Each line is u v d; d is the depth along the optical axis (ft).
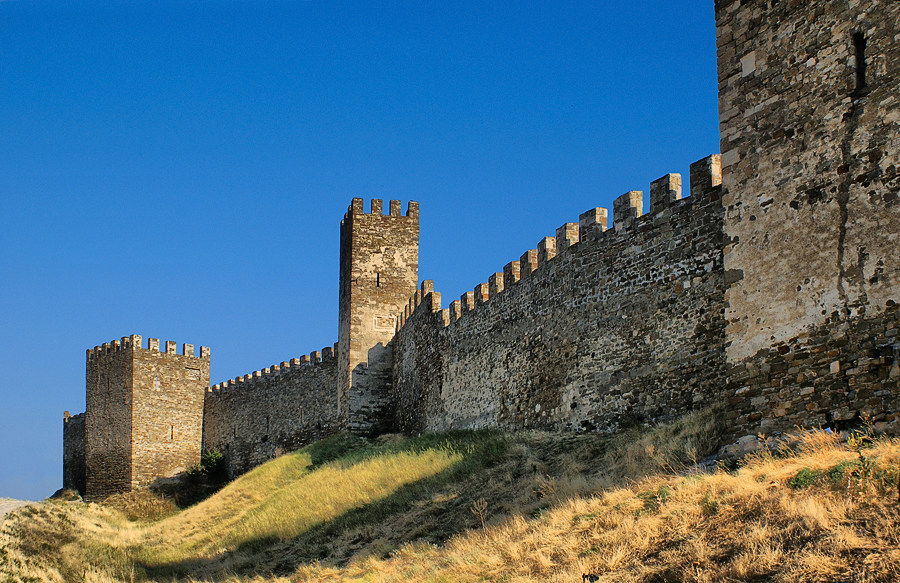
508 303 126.93
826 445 54.95
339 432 182.19
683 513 52.85
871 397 56.49
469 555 65.87
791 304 62.03
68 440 248.11
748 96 67.67
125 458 223.10
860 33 61.26
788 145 64.28
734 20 69.72
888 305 56.70
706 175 92.32
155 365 230.68
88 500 224.53
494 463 100.53
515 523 69.31
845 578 39.88
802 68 64.39
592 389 102.73
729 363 65.36
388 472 116.26
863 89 60.39
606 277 103.40
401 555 79.87
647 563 49.16
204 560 109.09
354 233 188.03
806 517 45.29
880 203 58.13
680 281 92.99
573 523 61.16
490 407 128.36
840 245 59.88
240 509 146.41
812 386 59.82
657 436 81.97
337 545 94.22
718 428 73.82
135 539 134.10
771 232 64.23
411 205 192.85
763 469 54.24
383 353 183.01
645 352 95.66
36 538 111.24
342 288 192.24
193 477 221.46
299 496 127.95
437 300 159.53
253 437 219.41
